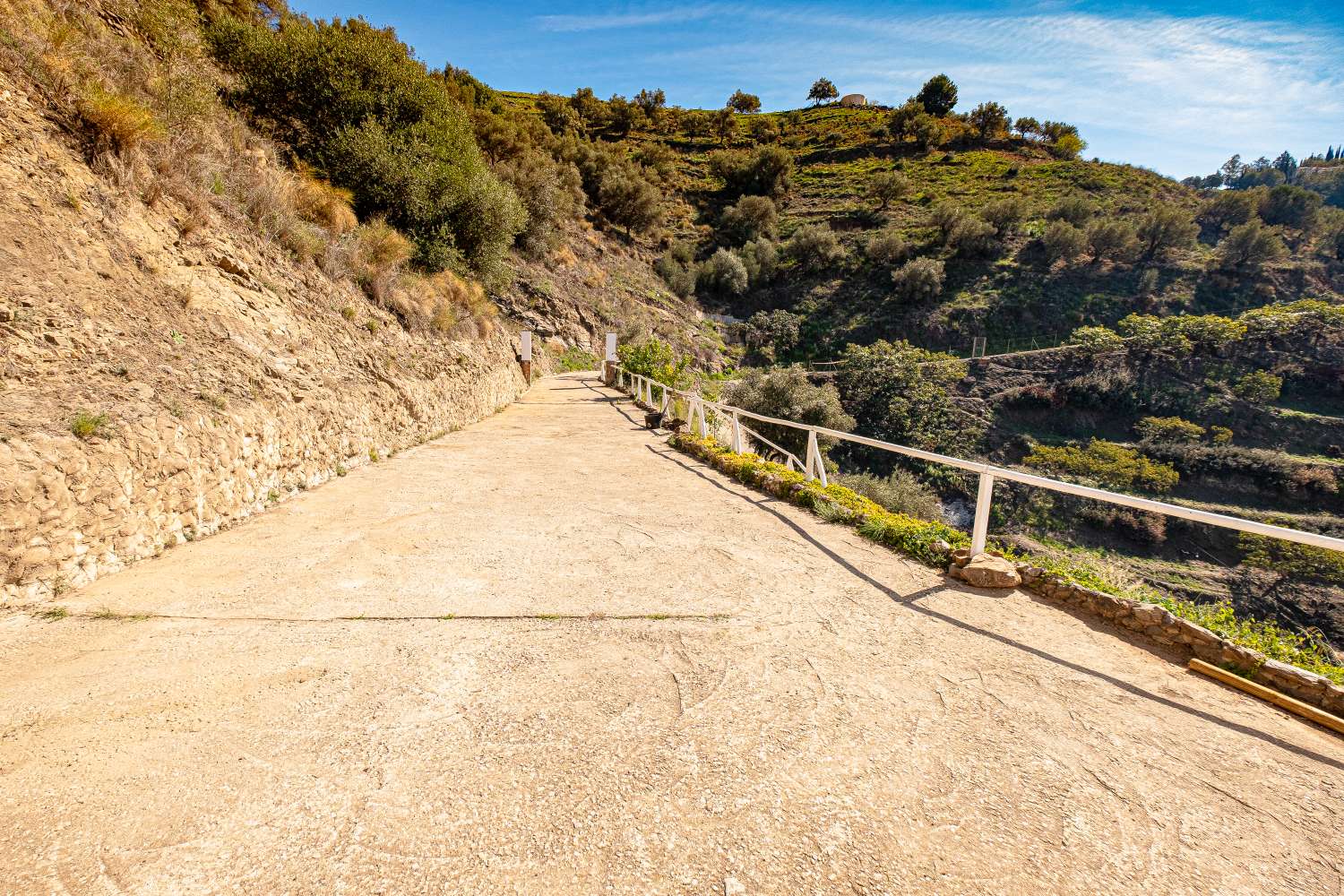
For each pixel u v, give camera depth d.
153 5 10.45
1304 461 38.84
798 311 63.47
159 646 3.10
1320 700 2.75
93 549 3.85
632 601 3.87
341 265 10.51
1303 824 2.06
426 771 2.20
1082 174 91.81
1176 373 49.06
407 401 10.11
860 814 2.04
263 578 4.10
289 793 2.06
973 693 2.86
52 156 5.51
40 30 6.40
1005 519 36.91
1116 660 3.21
